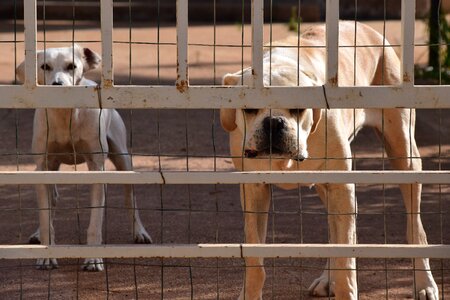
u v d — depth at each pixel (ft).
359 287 33.88
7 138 65.31
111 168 54.90
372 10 152.76
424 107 22.85
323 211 46.62
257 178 22.97
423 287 32.76
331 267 29.96
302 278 35.29
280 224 43.83
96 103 22.52
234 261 37.70
